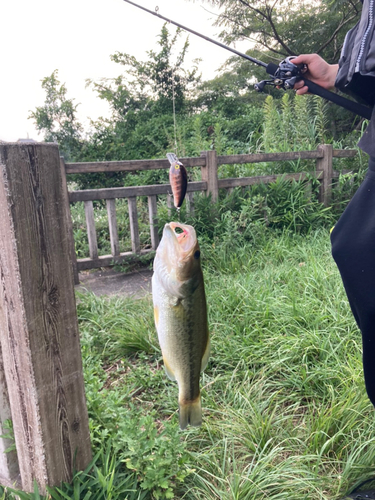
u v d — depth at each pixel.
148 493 2.15
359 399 2.72
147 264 6.41
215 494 2.22
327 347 3.32
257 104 16.62
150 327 3.91
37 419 1.87
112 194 5.79
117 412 2.49
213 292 4.36
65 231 1.90
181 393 1.55
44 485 1.94
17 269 1.72
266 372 3.20
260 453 2.35
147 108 15.16
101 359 3.66
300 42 14.96
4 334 1.86
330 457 2.47
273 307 3.92
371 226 1.77
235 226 5.88
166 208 6.59
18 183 1.69
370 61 1.70
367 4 1.75
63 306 1.91
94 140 12.77
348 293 1.87
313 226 6.87
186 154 10.36
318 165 7.60
